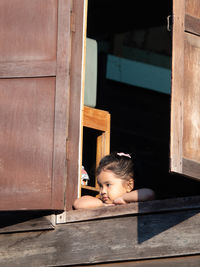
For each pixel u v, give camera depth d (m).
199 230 7.58
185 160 7.70
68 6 9.09
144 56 17.97
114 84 16.86
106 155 9.43
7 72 9.01
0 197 8.58
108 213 8.18
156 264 7.71
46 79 8.89
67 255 8.28
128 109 16.94
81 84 9.00
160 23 14.78
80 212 8.39
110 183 9.05
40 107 8.82
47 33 9.05
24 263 8.53
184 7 8.29
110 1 13.76
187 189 11.66
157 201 7.91
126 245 7.95
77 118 8.87
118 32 15.53
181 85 7.93
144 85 17.23
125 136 16.58
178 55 8.02
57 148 8.63
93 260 8.08
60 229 8.48
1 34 9.17
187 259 7.56
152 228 7.87
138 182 10.88
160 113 17.42
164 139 17.11
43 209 8.44
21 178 8.62
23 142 8.74
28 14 9.18
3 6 9.28
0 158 8.73
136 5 13.88
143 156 16.20
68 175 8.66
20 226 8.67
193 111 7.98
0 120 8.87
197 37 8.35
